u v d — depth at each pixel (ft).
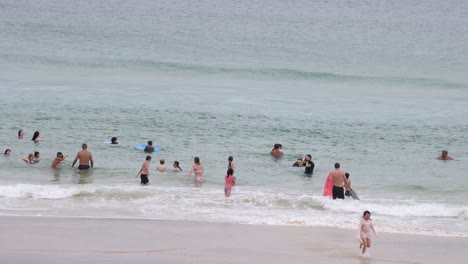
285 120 214.69
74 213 111.75
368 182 147.54
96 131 187.62
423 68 371.97
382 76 341.82
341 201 125.80
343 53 407.64
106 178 143.84
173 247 90.38
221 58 367.45
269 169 156.46
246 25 485.15
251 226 106.22
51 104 221.87
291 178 149.18
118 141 177.78
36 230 97.25
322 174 153.48
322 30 486.38
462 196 136.46
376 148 182.70
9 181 137.90
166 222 106.93
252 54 385.09
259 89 287.89
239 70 337.72
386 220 115.44
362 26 514.68
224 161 162.20
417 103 264.93
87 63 332.80
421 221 115.14
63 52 356.38
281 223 109.70
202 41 415.44
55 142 173.58
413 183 147.02
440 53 423.23
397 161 168.86
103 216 109.91
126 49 375.66
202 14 522.06
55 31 417.08
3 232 95.04
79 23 450.71
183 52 377.50
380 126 212.23
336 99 268.21
